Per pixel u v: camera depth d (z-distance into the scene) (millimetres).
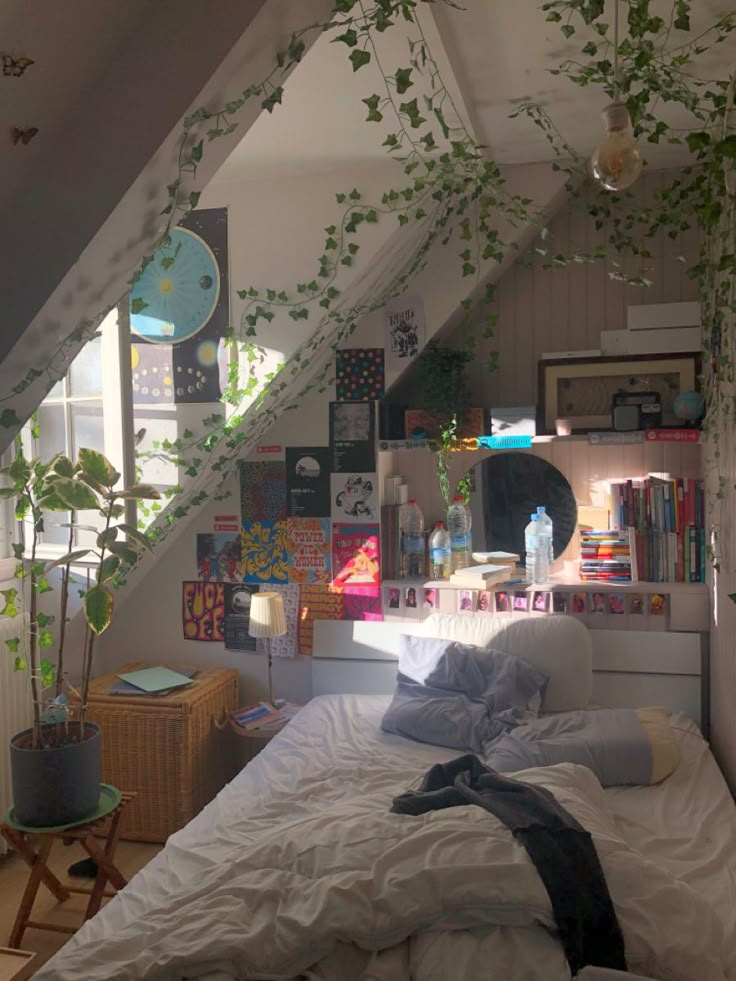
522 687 3141
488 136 3020
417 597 3676
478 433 3650
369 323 3682
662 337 3498
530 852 1733
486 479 3832
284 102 2520
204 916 1750
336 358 3717
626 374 3527
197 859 2254
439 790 2105
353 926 1645
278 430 3824
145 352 3434
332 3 1634
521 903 1637
